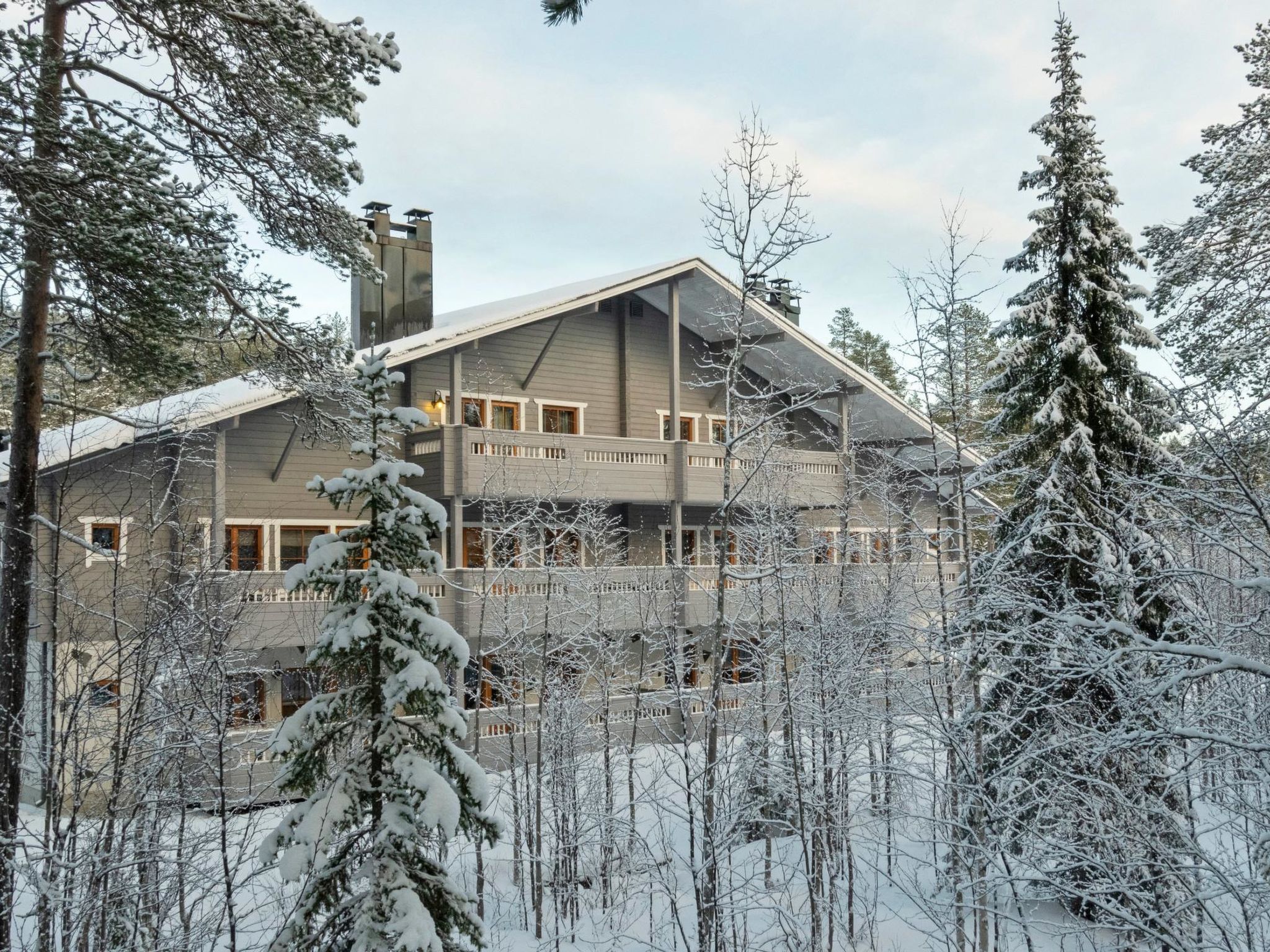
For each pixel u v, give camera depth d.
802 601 18.80
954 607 15.27
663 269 28.69
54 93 10.87
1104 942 15.16
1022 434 18.84
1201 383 9.94
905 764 16.59
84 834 11.57
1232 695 11.62
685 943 14.25
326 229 14.30
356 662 9.22
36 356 12.39
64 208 10.54
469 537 27.34
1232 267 16.75
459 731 9.21
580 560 26.86
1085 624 10.49
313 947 8.58
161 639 12.55
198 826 16.19
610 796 18.69
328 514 25.08
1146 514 14.93
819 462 28.92
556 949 15.91
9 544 12.12
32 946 12.16
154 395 14.53
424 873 8.91
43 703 12.52
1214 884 12.18
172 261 11.39
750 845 21.27
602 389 30.77
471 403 28.03
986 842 14.07
